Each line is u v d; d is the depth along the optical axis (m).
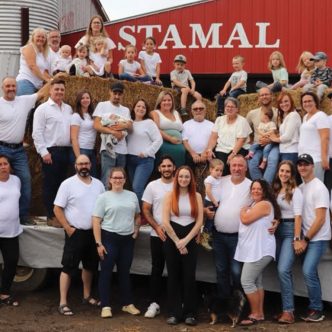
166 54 13.91
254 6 13.55
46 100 8.10
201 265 7.31
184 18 13.82
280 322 6.66
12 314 7.02
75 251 6.98
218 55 13.70
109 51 9.77
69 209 7.04
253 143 8.38
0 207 7.20
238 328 6.56
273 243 6.65
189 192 6.66
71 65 9.06
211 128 8.52
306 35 13.37
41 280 7.83
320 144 7.30
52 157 7.70
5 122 7.62
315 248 6.64
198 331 6.48
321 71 8.91
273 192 6.79
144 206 7.00
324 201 6.59
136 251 7.52
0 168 7.20
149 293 7.98
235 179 6.91
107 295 6.91
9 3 12.86
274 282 7.09
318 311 6.71
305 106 7.46
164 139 8.28
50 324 6.68
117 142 7.79
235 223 6.79
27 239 7.68
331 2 13.24
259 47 13.55
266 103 8.23
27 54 8.65
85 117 7.90
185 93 9.39
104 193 6.93
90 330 6.49
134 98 9.02
